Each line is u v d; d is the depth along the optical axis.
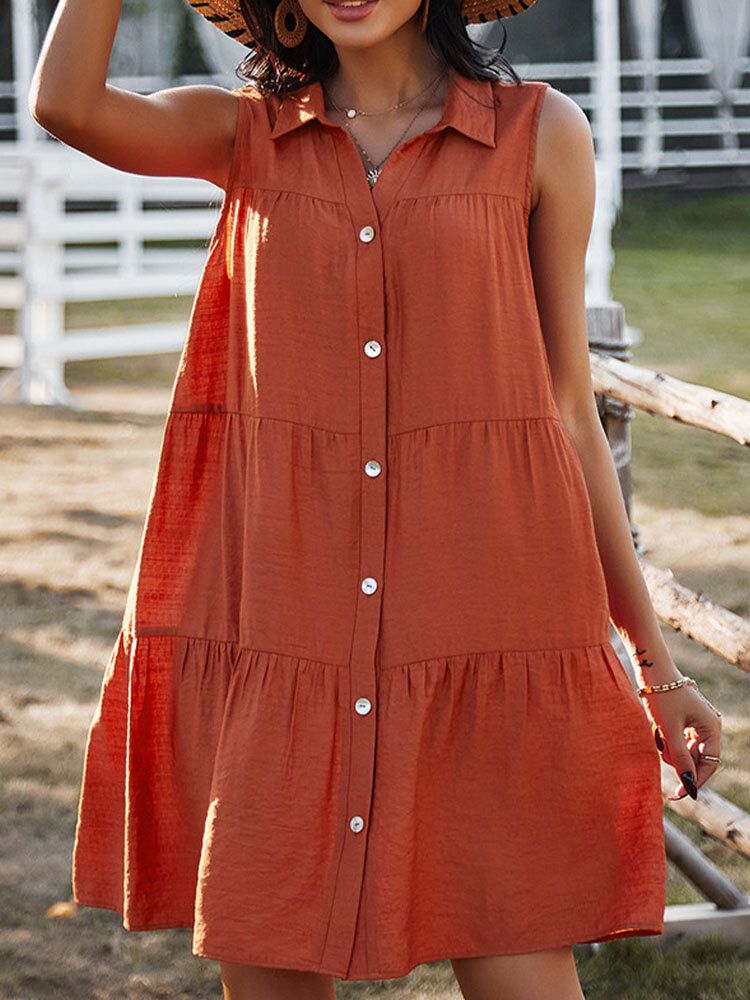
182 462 2.15
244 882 1.98
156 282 11.07
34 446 8.88
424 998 3.31
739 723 4.80
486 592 2.03
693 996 3.31
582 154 2.10
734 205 19.84
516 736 2.03
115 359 12.20
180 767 2.12
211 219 11.48
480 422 2.03
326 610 2.03
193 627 2.11
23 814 4.26
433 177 2.05
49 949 3.55
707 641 3.24
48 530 7.13
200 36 19.23
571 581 2.05
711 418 3.12
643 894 2.06
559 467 2.06
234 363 2.12
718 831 3.38
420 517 2.03
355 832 2.00
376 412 2.03
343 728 2.01
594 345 3.61
